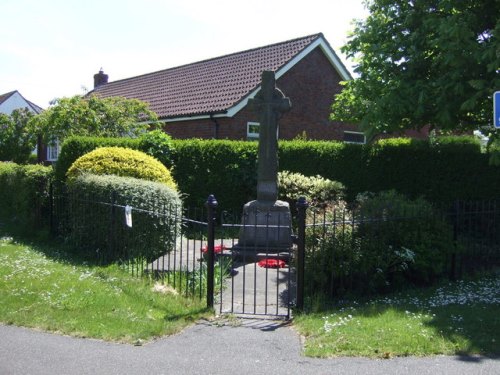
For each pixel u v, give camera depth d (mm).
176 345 4938
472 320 5629
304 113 19438
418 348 4766
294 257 7316
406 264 7152
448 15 9500
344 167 13078
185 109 18406
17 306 5742
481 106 9695
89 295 6211
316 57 19750
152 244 8539
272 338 5211
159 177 10492
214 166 13195
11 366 4277
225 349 4859
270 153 9453
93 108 16688
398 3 10492
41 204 10727
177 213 9055
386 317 5711
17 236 10414
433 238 7586
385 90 9781
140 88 24266
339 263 6828
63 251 8953
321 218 7828
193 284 6914
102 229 8547
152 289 6750
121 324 5340
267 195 9438
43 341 4867
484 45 8273
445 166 12641
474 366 4410
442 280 7863
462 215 8203
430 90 9164
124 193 8336
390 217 7254
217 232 12039
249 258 8781
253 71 19234
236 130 17016
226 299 6676
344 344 4871
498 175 12836
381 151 12930
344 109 12430
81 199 8898
